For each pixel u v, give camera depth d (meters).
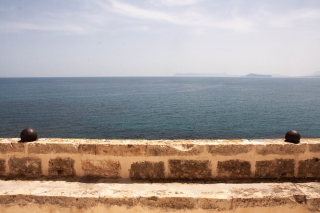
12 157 4.93
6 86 141.75
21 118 43.56
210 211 4.03
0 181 4.70
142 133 33.97
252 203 4.02
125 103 62.56
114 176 4.84
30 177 4.88
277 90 109.56
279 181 4.69
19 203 4.11
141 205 4.04
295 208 4.07
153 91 101.19
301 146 4.78
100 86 140.75
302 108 54.75
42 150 4.89
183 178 4.81
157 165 4.80
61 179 4.77
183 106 56.94
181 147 4.80
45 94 88.25
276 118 43.50
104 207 4.05
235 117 44.19
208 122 40.19
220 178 4.81
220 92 96.06
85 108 54.56
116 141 5.00
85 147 4.83
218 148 4.77
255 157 4.79
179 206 4.04
